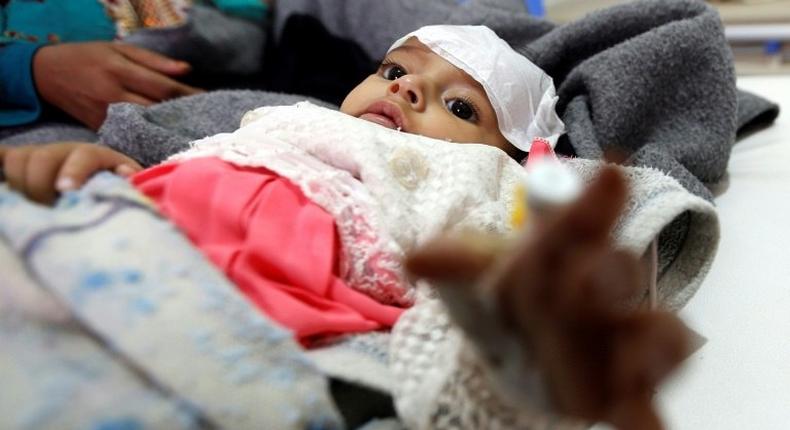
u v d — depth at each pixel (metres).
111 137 0.66
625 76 0.71
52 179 0.39
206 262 0.36
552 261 0.23
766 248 0.62
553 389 0.24
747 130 0.85
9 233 0.33
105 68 0.79
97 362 0.29
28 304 0.30
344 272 0.44
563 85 0.76
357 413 0.39
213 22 0.93
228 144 0.50
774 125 0.86
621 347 0.23
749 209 0.68
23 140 0.74
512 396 0.27
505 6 1.01
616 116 0.70
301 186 0.46
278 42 0.97
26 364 0.27
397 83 0.60
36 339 0.29
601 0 1.35
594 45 0.79
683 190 0.48
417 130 0.59
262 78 0.97
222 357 0.31
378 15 0.95
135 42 0.88
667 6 0.76
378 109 0.60
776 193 0.71
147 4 0.93
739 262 0.60
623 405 0.23
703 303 0.55
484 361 0.27
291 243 0.43
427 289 0.42
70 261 0.32
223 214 0.43
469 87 0.63
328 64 0.97
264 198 0.44
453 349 0.34
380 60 0.93
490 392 0.30
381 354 0.39
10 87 0.80
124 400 0.27
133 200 0.37
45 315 0.30
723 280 0.58
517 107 0.65
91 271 0.32
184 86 0.84
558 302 0.23
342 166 0.50
